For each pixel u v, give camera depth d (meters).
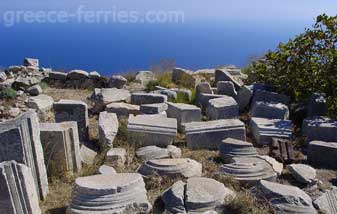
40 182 3.70
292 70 6.21
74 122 4.30
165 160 4.12
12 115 5.87
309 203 3.49
